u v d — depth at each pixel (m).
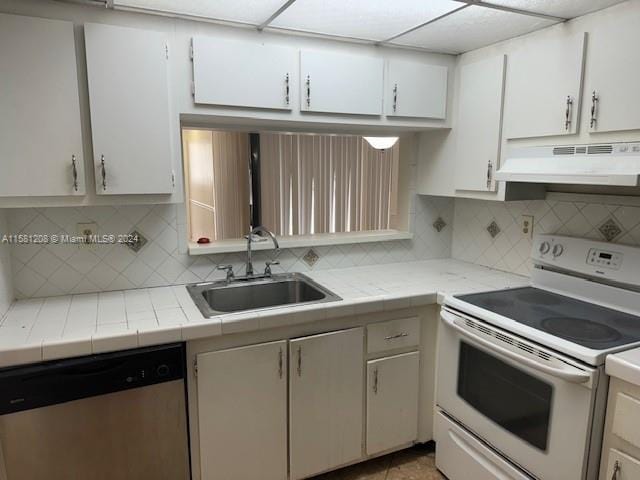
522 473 1.64
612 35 1.63
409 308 2.09
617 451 1.38
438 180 2.52
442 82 2.33
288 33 1.97
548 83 1.88
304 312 1.81
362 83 2.14
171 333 1.60
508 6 1.66
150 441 1.64
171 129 1.82
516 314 1.77
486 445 1.81
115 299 1.94
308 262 2.49
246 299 2.24
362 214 3.48
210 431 1.74
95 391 1.52
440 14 1.75
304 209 3.31
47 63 1.58
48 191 1.64
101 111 1.68
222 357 1.71
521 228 2.41
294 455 1.92
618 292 1.85
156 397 1.62
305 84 2.02
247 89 1.92
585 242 2.00
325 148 3.30
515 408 1.64
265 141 3.11
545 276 2.15
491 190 2.17
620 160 1.59
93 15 1.66
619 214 1.94
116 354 1.54
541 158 1.91
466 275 2.44
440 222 2.84
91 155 1.69
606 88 1.66
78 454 1.53
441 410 2.08
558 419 1.47
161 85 1.76
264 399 1.82
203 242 2.30
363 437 2.07
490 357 1.74
